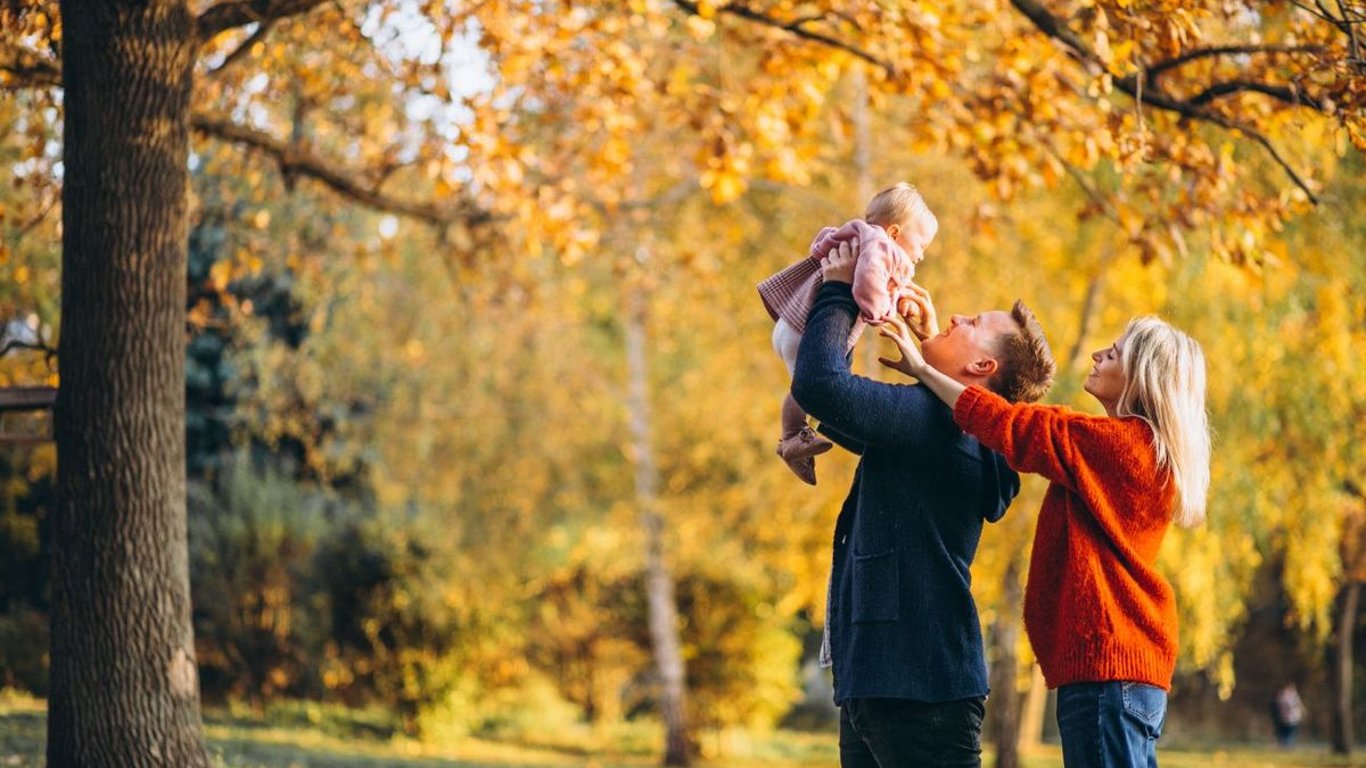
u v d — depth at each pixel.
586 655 21.17
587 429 18.92
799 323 3.22
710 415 16.25
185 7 5.73
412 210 9.48
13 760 7.57
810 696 28.45
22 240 9.28
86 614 5.43
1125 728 3.04
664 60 9.36
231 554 17.58
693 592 20.17
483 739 18.86
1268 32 7.52
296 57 8.66
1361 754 23.56
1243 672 28.62
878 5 7.00
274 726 15.73
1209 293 11.67
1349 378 11.79
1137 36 5.80
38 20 6.48
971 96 7.47
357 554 17.80
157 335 5.61
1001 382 3.26
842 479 14.17
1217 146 9.08
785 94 8.05
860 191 13.20
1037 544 3.23
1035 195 12.69
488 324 17.22
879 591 3.03
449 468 18.98
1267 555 13.57
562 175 9.52
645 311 17.52
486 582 18.91
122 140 5.54
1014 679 15.26
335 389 17.03
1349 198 10.60
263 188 10.12
